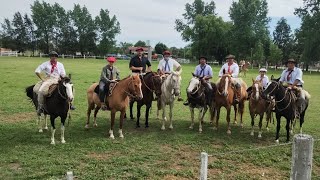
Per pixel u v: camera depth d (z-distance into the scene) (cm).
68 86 991
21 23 10919
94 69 4225
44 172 778
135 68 1335
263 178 812
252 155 973
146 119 1291
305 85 3372
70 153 932
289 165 905
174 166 866
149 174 790
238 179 799
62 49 10781
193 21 9319
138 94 1085
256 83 1199
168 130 1264
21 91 2078
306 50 6359
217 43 8556
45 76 1136
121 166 843
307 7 6366
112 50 11056
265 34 7838
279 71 6347
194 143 1090
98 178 750
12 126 1214
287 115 1129
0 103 1645
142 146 1033
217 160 923
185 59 9706
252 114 1209
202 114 1243
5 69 3738
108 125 1310
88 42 10775
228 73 1265
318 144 1113
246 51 8006
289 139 1177
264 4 7800
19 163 842
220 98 1233
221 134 1229
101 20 10762
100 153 951
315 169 891
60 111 1012
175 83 1213
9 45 10925
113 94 1108
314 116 1661
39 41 10744
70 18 10706
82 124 1309
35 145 993
